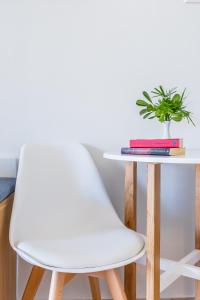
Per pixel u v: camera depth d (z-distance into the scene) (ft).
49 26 4.66
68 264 2.82
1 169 4.59
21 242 3.29
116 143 4.77
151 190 3.14
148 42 4.73
